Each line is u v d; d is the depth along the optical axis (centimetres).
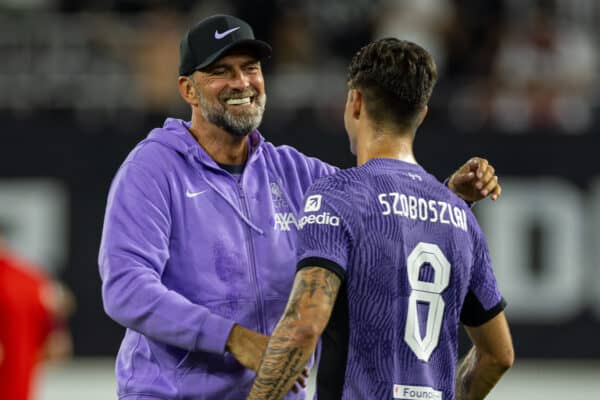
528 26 3972
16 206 3453
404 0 4000
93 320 3444
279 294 1511
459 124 3525
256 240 1510
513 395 3388
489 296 1382
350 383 1275
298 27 3928
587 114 3584
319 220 1285
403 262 1298
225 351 1413
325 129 3478
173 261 1477
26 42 3716
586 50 3972
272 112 3512
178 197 1484
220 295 1474
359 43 3966
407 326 1295
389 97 1348
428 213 1327
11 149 3466
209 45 1484
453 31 3944
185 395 1471
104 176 3478
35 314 2739
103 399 3425
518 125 3541
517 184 3459
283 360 1245
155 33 3794
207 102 1494
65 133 3481
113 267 1434
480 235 1383
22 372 2703
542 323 3434
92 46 3738
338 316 1285
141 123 3531
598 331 3428
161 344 1479
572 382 3425
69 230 3453
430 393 1302
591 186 3447
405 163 1348
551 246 3441
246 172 1534
